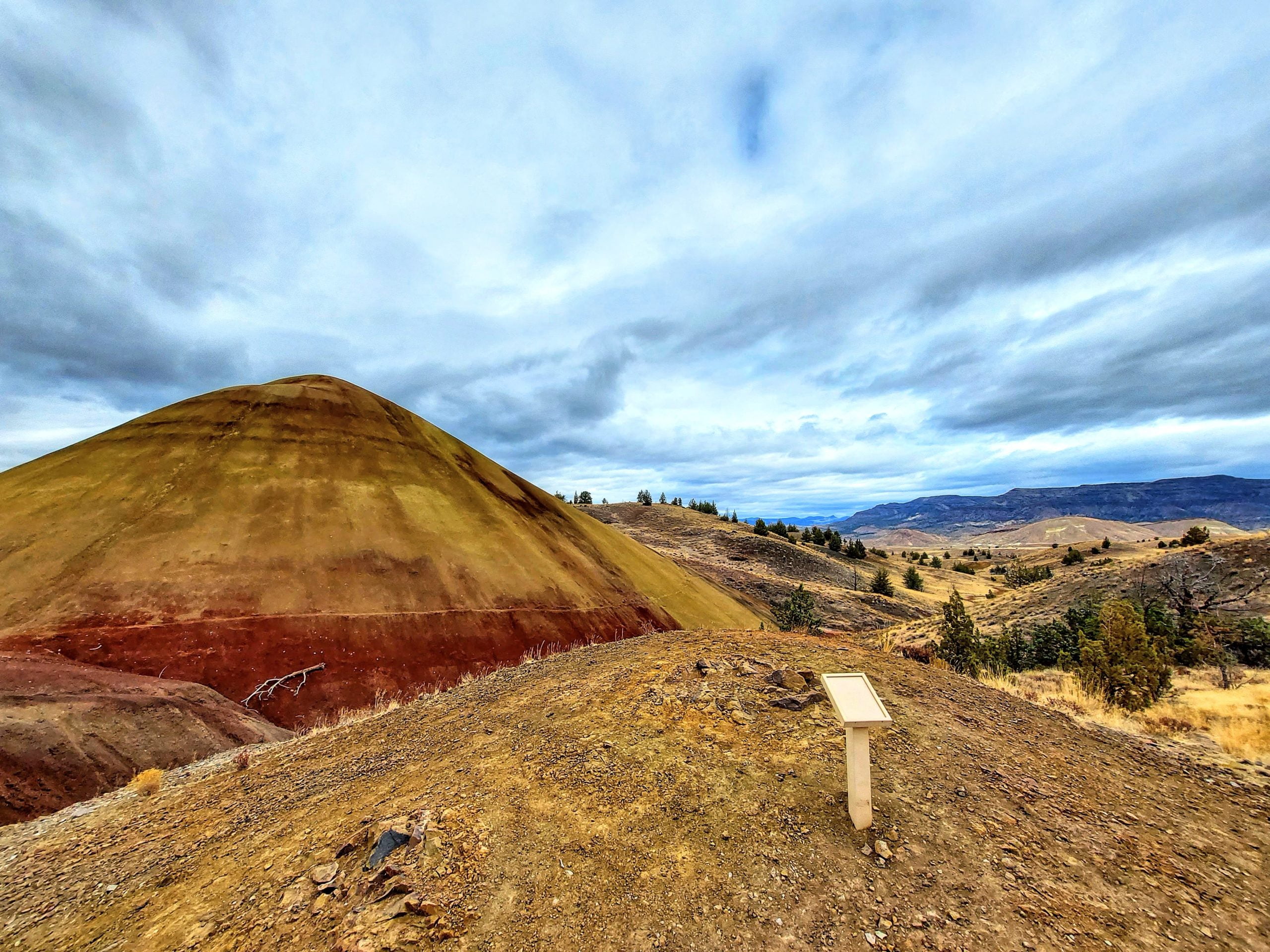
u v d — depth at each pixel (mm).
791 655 9484
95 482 19922
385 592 19781
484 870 4484
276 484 22078
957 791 5324
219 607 16469
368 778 7242
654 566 39781
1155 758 6750
